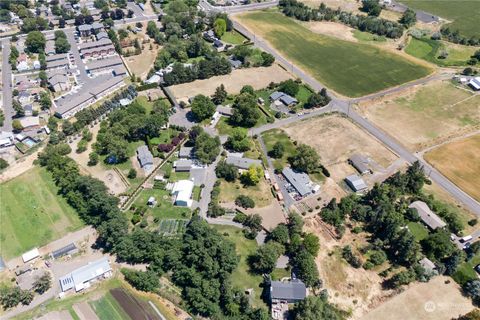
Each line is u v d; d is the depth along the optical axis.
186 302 129.50
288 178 173.00
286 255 142.88
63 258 145.00
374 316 124.19
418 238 146.75
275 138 199.50
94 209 154.88
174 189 167.25
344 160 185.62
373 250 143.25
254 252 144.50
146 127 194.62
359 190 167.88
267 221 155.00
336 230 150.62
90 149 194.62
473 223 152.25
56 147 188.88
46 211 162.75
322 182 173.38
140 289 134.12
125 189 171.25
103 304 130.25
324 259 140.75
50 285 136.25
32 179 177.75
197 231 140.75
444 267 133.38
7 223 158.12
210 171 179.25
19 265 142.75
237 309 123.88
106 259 141.62
